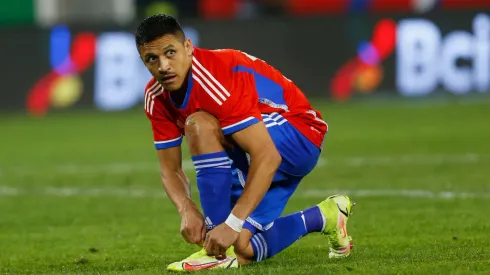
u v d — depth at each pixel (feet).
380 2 238.68
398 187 96.07
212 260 52.85
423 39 191.93
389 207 83.71
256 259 54.60
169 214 85.40
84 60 196.03
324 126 56.03
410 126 158.92
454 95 191.21
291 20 195.21
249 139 50.47
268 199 54.19
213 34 194.08
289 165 54.49
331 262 55.57
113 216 85.56
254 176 50.34
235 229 50.11
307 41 195.31
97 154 139.23
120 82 195.72
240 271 51.21
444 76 191.42
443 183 97.60
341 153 127.65
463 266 50.72
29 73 196.54
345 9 242.17
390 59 193.26
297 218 56.29
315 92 196.24
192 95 50.90
